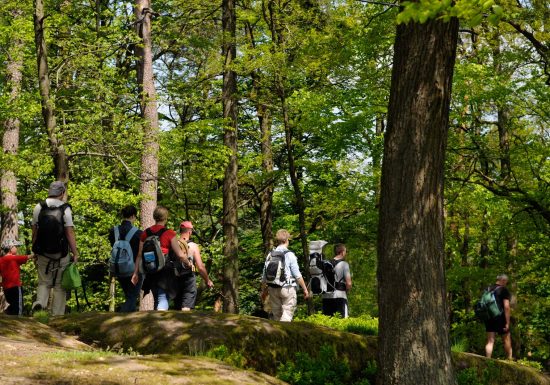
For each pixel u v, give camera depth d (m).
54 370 4.70
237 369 5.61
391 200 6.79
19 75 18.67
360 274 23.11
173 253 8.79
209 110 21.17
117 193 16.72
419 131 6.71
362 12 18.25
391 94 6.93
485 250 21.97
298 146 23.59
